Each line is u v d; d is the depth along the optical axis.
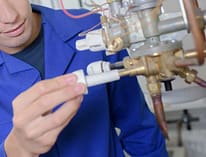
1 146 0.53
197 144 1.35
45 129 0.46
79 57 0.74
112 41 0.43
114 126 0.89
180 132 1.36
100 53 0.73
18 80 0.70
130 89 0.83
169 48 0.40
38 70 0.72
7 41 0.63
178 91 0.45
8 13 0.58
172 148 1.34
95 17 0.79
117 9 0.46
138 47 0.43
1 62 0.71
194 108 1.24
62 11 0.80
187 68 0.42
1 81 0.70
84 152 0.72
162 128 0.41
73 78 0.45
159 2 0.41
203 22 0.38
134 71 0.41
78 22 0.78
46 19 0.76
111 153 0.79
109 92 0.81
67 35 0.75
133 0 0.43
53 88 0.45
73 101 0.45
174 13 0.43
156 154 0.88
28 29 0.64
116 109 0.85
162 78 0.42
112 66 0.46
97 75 0.44
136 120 0.85
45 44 0.73
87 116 0.72
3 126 0.68
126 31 0.43
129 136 0.89
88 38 0.47
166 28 0.41
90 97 0.73
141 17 0.42
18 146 0.50
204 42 0.34
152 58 0.40
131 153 0.91
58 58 0.73
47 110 0.45
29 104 0.45
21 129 0.46
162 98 0.44
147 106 0.91
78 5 1.10
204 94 0.45
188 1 0.32
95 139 0.73
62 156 0.70
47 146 0.48
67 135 0.71
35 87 0.46
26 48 0.72
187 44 0.42
